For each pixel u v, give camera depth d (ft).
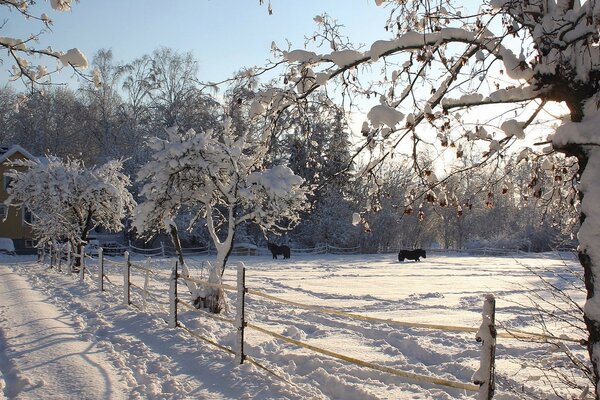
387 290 73.10
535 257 156.76
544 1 16.22
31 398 23.08
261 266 118.21
